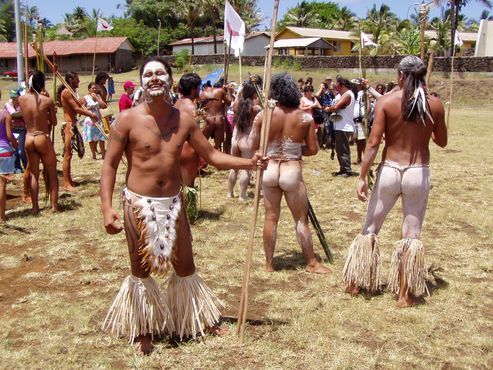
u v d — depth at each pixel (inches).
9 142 310.7
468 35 2635.3
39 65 423.2
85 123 527.5
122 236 290.5
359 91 494.6
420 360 169.0
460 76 1585.9
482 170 483.8
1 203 311.6
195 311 176.7
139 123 164.7
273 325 190.2
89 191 396.2
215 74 740.7
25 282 232.5
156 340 178.4
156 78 162.9
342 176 452.8
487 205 361.1
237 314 199.6
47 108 327.3
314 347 175.6
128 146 167.0
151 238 165.0
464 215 331.9
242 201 363.9
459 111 1254.3
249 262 178.5
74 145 399.2
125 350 173.0
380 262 213.0
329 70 1798.7
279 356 170.4
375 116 202.4
